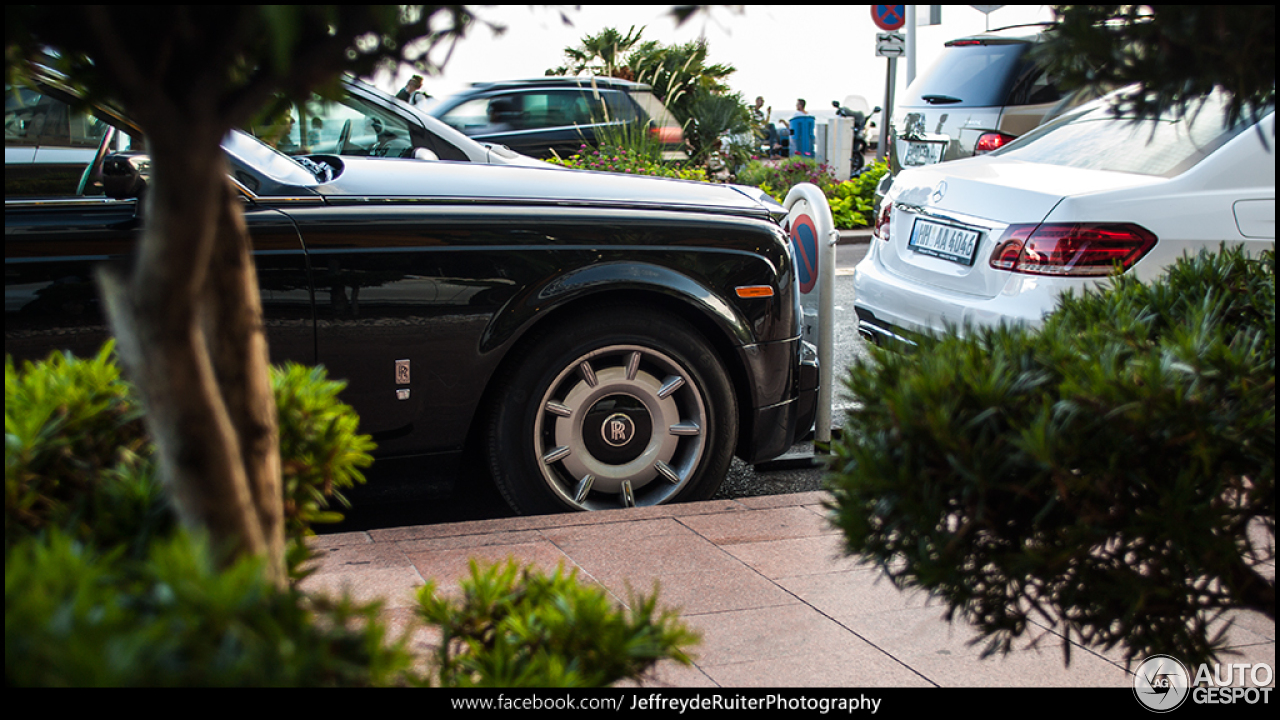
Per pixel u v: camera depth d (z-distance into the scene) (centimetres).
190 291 99
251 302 121
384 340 329
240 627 91
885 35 1266
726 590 281
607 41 1134
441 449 343
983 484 140
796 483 426
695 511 343
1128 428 144
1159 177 437
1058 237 423
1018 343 166
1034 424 139
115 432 144
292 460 152
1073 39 120
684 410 367
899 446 149
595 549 309
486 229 337
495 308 337
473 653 156
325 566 292
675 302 363
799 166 1251
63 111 301
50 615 85
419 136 557
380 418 333
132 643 82
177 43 95
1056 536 152
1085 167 471
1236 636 255
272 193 324
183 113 96
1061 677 234
